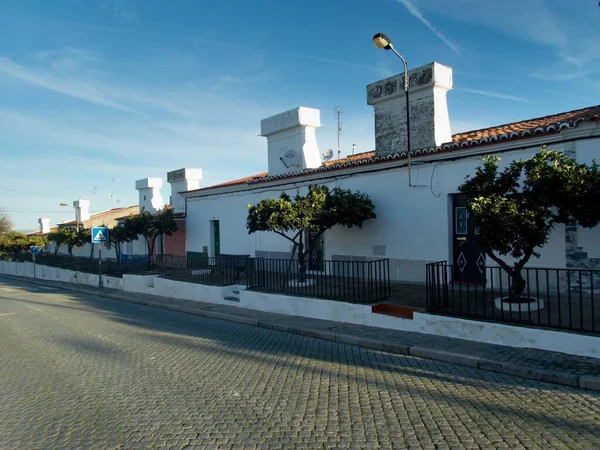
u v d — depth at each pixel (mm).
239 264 14102
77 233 30031
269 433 4516
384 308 9266
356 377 6227
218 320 11258
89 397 5902
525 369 5934
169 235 22375
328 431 4492
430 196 11203
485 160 8414
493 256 7645
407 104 11422
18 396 6129
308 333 9031
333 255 13820
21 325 11852
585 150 8500
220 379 6391
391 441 4215
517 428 4383
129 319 11961
